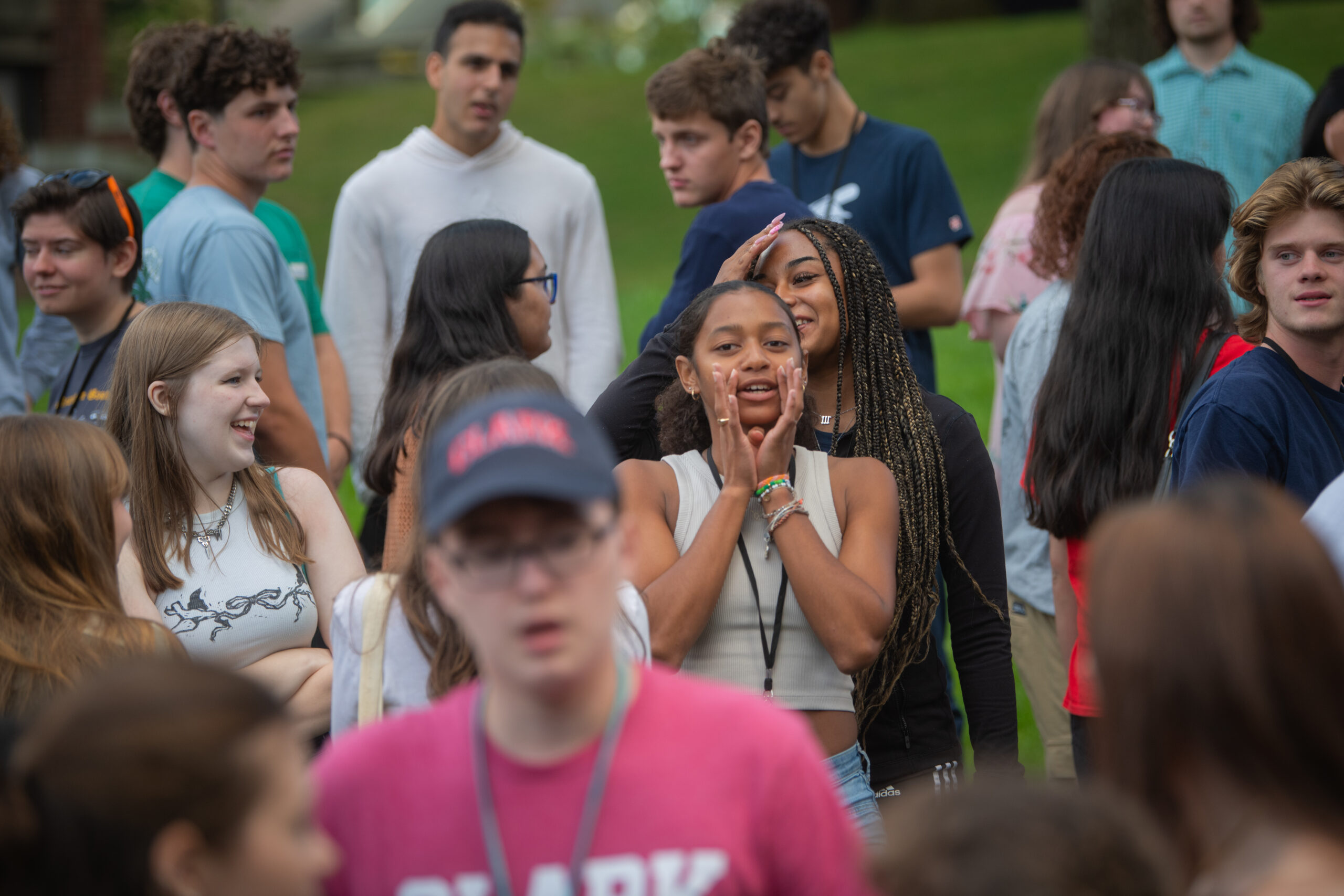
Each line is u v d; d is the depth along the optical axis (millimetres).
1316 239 4977
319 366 8656
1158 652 2637
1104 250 5664
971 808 2434
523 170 8844
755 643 4508
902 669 4977
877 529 4598
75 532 4262
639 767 2857
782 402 4664
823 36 8547
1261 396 4992
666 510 4746
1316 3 40531
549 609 2701
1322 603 2621
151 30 8398
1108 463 5539
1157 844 2465
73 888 2447
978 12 50938
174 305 5473
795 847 2881
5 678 4027
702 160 7551
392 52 48469
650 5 48094
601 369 8820
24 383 8977
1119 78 8469
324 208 32719
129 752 2428
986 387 16016
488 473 2672
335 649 4129
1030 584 7078
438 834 2875
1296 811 2582
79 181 6789
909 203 8453
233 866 2502
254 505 5477
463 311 6117
